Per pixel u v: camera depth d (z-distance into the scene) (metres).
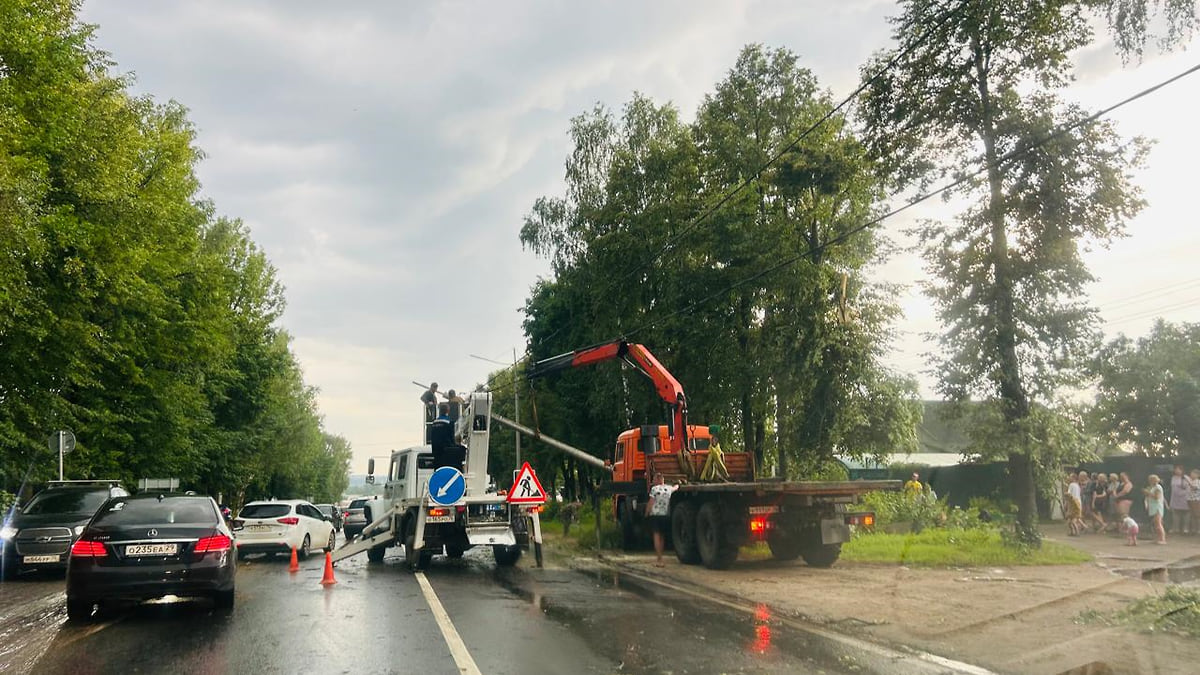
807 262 25.16
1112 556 14.65
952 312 17.16
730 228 26.28
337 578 14.80
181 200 27.50
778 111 27.81
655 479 18.31
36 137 17.88
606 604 11.02
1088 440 16.64
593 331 33.75
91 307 21.16
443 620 9.72
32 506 17.66
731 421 29.80
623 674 6.89
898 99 18.06
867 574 13.85
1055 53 16.61
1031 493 16.56
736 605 10.91
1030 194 16.48
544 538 26.30
